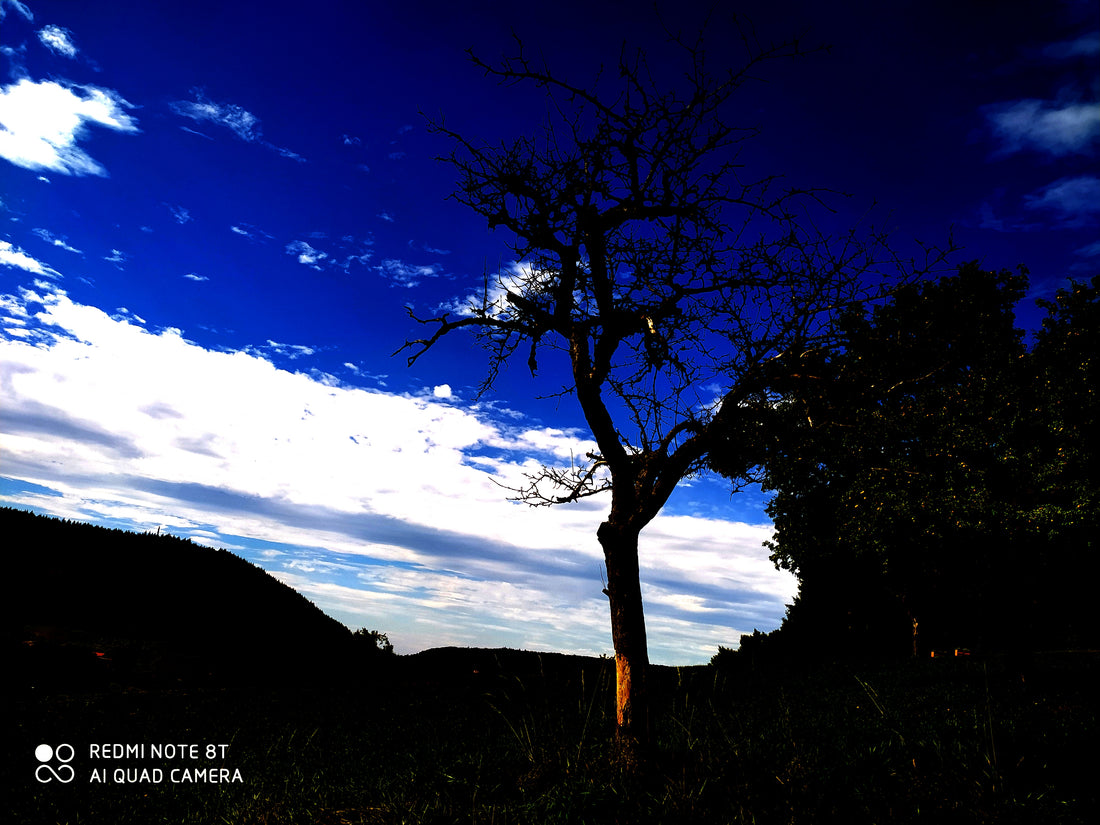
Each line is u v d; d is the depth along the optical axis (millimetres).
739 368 8156
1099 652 22438
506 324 9586
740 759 7426
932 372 8891
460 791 7344
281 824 6977
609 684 20000
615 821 5848
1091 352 13844
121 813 8898
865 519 16281
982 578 16688
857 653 27984
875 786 6453
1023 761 6949
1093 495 13273
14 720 14359
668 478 8305
